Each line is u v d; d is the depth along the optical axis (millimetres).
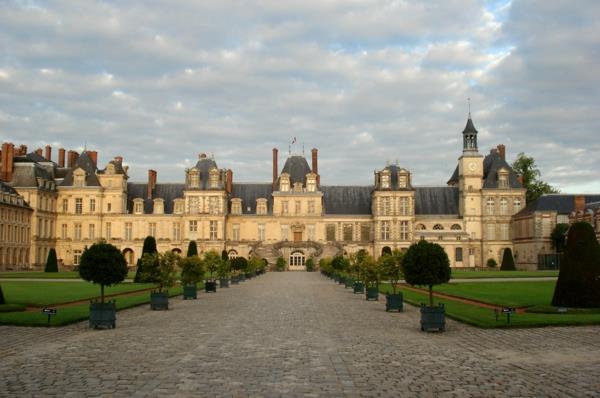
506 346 21156
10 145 103938
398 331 25469
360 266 47250
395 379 15930
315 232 114375
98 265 27625
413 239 110812
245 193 118438
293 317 30906
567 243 32125
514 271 88875
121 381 15562
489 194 112000
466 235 109812
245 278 74312
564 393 14414
